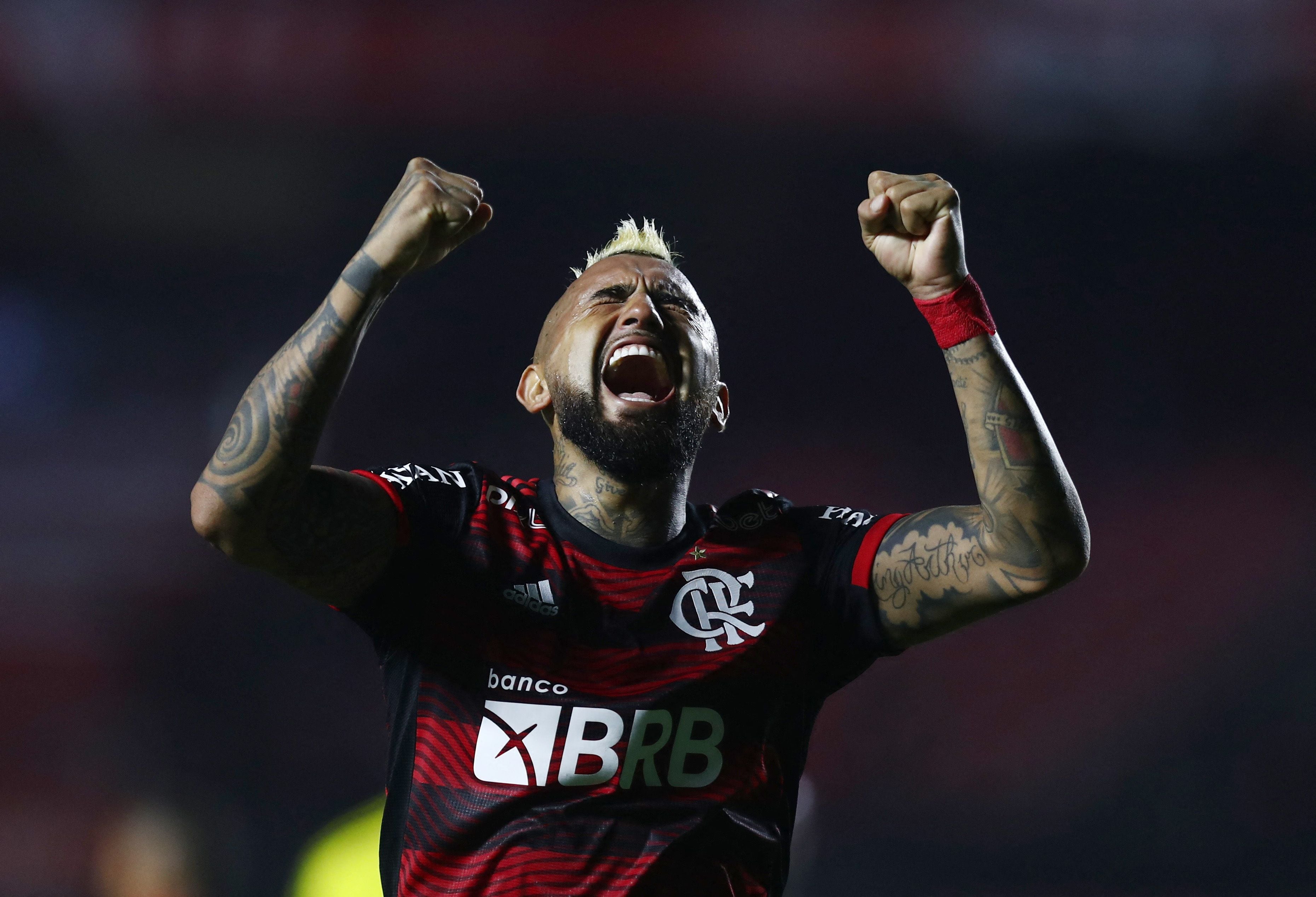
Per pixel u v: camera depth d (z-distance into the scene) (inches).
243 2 1729.8
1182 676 1594.5
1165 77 1779.0
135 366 1841.8
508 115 1855.3
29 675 1535.4
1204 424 1833.2
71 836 1395.2
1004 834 1456.7
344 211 1877.5
